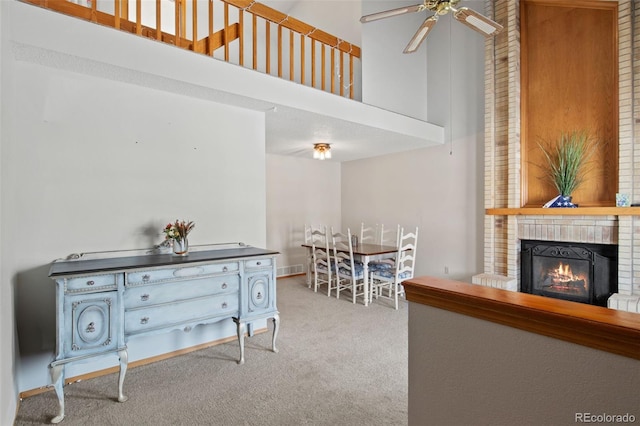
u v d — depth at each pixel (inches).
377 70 178.2
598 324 27.5
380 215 235.0
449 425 41.1
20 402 82.7
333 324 139.3
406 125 169.5
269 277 111.6
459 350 39.4
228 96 113.2
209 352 112.4
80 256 95.1
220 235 123.1
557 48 149.9
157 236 109.2
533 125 156.8
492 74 164.9
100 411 79.0
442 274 195.5
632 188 126.3
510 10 157.1
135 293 86.7
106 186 99.9
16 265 85.1
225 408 80.1
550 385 31.7
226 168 124.4
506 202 162.2
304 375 96.2
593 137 139.6
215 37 115.0
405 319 145.6
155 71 94.0
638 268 123.6
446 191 193.3
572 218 140.2
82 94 95.4
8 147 75.2
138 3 97.4
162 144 110.0
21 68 86.1
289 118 139.1
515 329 34.0
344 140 183.6
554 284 148.7
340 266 183.0
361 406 80.9
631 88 125.8
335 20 187.0
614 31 134.4
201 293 97.9
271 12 122.9
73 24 82.0
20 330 86.1
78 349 78.2
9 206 76.1
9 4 74.2
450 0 91.1
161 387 89.8
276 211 238.4
